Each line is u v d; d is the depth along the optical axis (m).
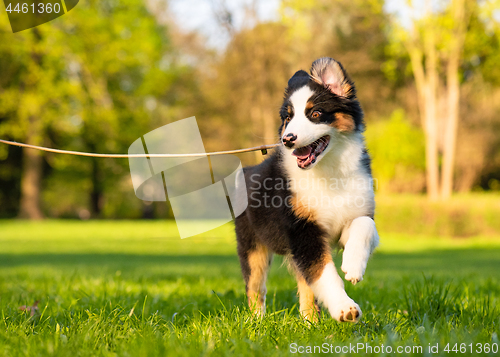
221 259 10.80
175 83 25.27
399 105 24.62
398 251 13.51
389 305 3.85
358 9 19.81
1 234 17.89
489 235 16.67
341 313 2.81
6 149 24.88
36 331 2.85
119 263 9.66
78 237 17.33
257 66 18.31
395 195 19.17
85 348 2.47
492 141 24.67
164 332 2.83
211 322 3.01
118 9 23.09
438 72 20.52
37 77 21.61
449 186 18.98
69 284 5.00
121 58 22.78
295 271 3.59
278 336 2.69
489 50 18.78
